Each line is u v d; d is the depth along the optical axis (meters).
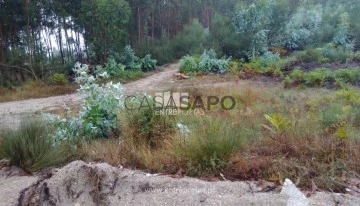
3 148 3.17
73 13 14.05
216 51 15.91
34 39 13.62
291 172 2.74
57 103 8.12
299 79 9.40
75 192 2.64
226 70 12.91
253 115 5.04
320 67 12.30
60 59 14.19
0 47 12.49
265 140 3.59
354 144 3.25
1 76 11.23
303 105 5.83
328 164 2.89
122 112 4.07
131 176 2.80
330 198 2.40
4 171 2.98
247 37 16.20
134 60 14.65
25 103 8.32
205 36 17.64
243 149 3.29
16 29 13.89
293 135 3.55
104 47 13.82
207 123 3.66
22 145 3.12
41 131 3.43
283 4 16.83
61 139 3.59
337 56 14.42
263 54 15.35
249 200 2.42
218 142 2.98
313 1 22.16
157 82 11.29
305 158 3.02
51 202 2.56
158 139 3.74
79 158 3.33
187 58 13.20
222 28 17.61
